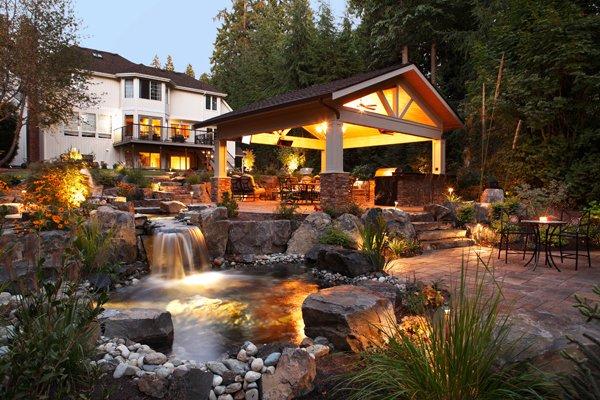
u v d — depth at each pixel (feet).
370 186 55.36
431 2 63.46
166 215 36.73
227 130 47.21
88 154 86.74
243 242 29.96
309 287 21.83
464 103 48.37
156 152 99.25
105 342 11.94
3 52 54.13
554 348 8.86
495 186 38.17
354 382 9.61
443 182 46.68
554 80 35.17
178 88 103.04
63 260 9.66
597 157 34.58
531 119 35.63
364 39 77.46
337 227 30.07
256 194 58.59
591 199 34.01
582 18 34.17
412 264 24.45
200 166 105.81
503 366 8.28
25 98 60.75
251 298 19.76
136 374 9.80
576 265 21.67
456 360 7.71
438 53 70.85
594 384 6.23
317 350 12.09
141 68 101.91
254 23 141.49
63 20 60.54
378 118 38.73
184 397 9.05
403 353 8.90
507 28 39.34
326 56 79.56
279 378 9.96
